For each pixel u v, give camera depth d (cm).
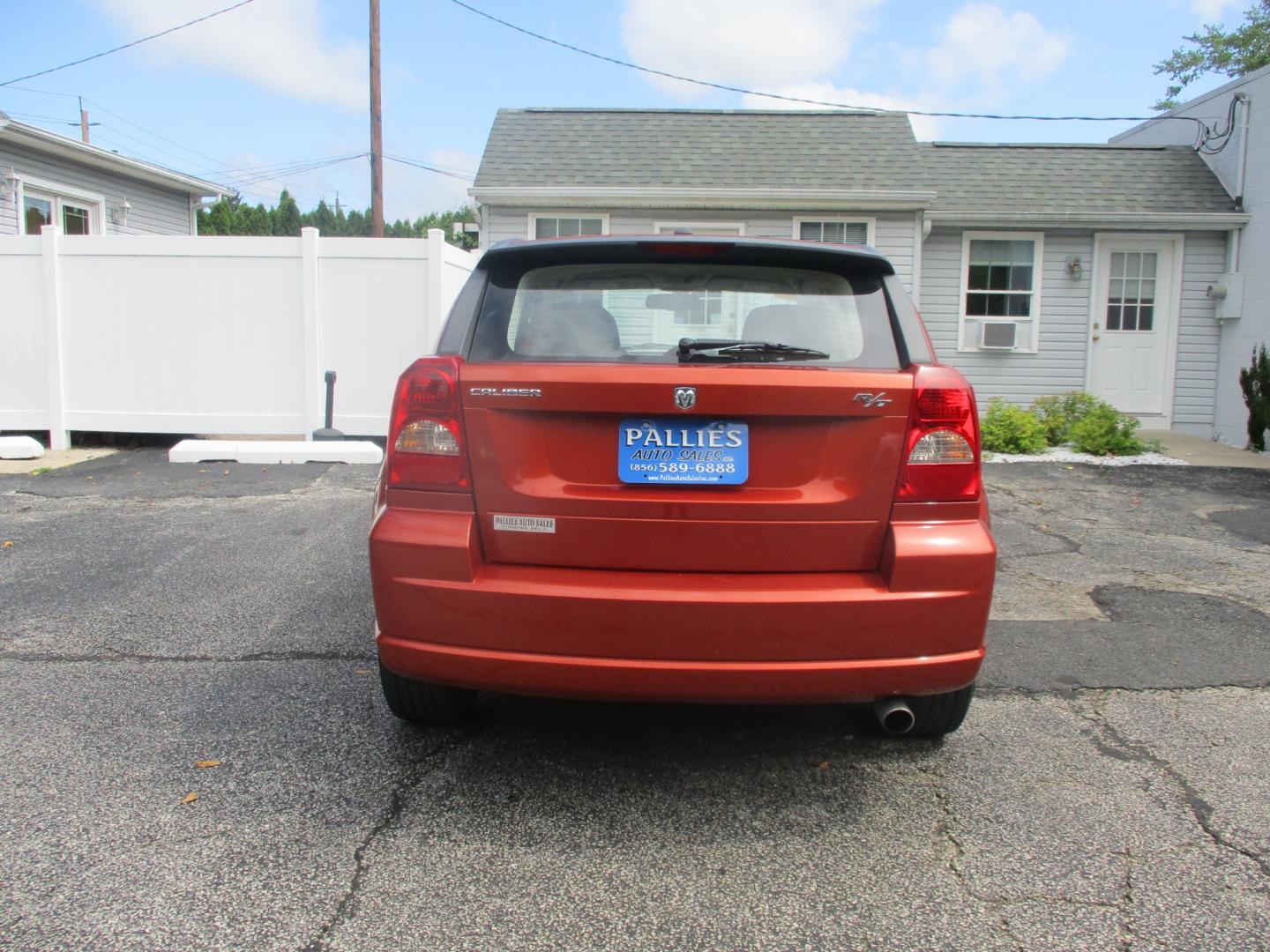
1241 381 1054
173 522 598
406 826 248
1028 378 1212
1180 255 1180
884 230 1165
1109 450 957
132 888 217
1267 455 994
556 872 228
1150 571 520
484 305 269
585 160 1220
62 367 889
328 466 803
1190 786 275
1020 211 1174
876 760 292
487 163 1205
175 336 883
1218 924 210
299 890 218
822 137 1288
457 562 245
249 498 673
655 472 246
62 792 262
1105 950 201
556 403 244
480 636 245
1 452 834
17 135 1218
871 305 271
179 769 278
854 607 240
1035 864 234
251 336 880
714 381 241
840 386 244
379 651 258
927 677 248
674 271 274
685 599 238
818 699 247
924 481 248
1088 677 363
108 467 795
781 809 261
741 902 217
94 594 450
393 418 256
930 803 265
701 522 245
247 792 265
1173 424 1204
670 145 1261
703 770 284
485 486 248
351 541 554
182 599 445
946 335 1214
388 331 877
